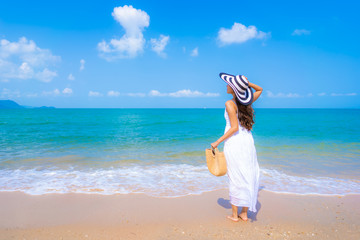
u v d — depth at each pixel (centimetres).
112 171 566
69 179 496
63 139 1124
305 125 2175
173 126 2014
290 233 283
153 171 570
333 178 517
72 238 268
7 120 2845
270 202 380
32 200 378
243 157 299
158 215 329
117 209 347
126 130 1605
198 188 448
